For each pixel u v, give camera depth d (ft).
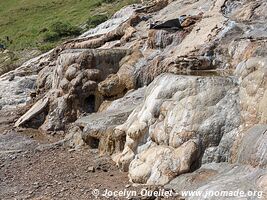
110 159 40.86
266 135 29.14
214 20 53.83
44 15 156.87
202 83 35.50
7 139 51.57
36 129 55.47
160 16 66.95
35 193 33.68
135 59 53.93
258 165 28.27
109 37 71.05
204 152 32.78
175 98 36.19
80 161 41.52
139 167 34.65
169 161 33.06
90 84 52.85
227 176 29.45
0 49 130.52
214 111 33.86
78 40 79.25
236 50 44.91
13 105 69.97
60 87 55.67
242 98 33.58
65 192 33.14
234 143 31.99
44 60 87.45
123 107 47.98
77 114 52.90
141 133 37.37
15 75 82.17
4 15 167.63
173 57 49.78
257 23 50.03
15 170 40.22
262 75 32.55
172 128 34.60
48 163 41.65
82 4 152.97
